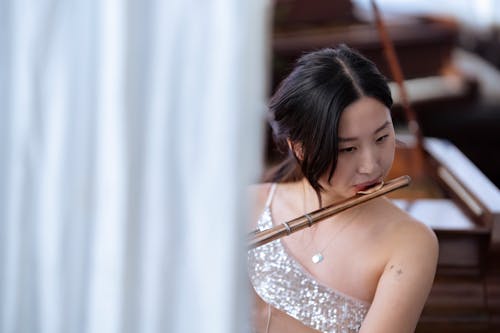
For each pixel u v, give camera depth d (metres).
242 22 0.79
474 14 4.57
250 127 0.81
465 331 2.11
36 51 0.81
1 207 0.84
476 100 4.38
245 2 0.79
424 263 1.46
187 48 0.80
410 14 4.54
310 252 1.56
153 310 0.84
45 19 0.80
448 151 2.65
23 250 0.84
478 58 4.69
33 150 0.82
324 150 1.40
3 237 0.84
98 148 0.82
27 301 0.86
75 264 0.84
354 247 1.52
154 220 0.82
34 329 0.86
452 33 4.42
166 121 0.81
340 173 1.43
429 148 2.68
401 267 1.46
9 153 0.83
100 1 0.80
